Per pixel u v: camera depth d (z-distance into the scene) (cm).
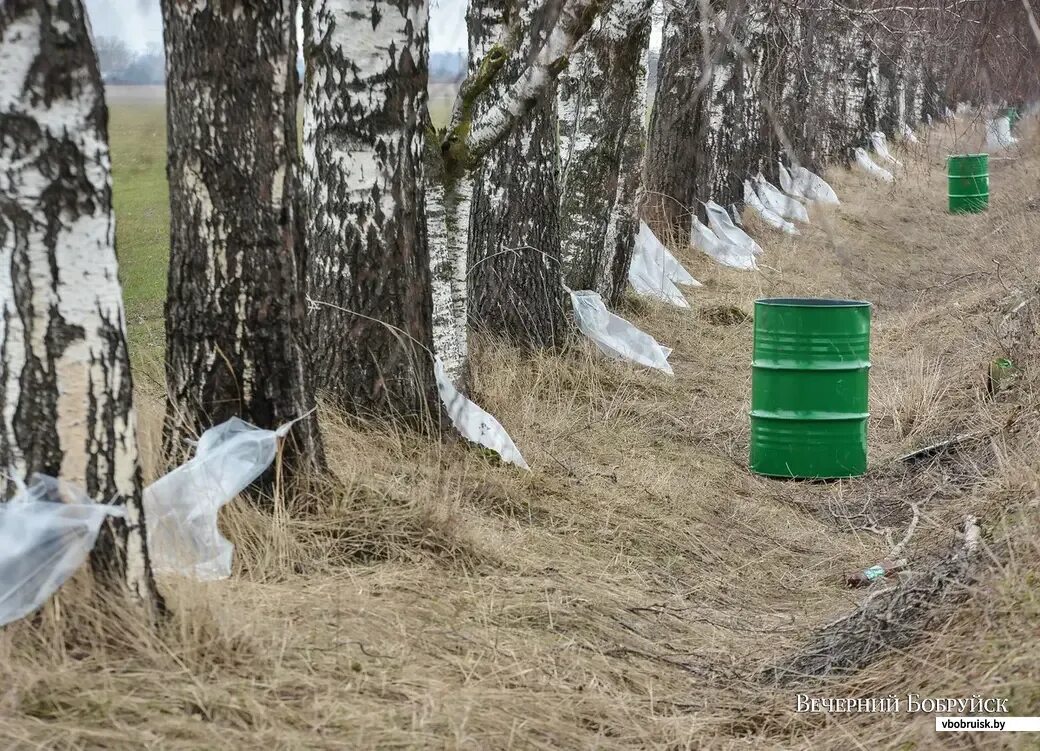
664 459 2097
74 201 904
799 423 2070
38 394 909
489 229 2438
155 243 3394
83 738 791
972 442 2039
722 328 3234
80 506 923
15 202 889
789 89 3784
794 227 4541
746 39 3669
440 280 1906
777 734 1045
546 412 2162
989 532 1271
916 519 1694
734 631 1366
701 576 1566
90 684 867
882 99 7075
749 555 1688
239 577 1194
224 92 1326
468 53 2366
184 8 1312
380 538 1366
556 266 2503
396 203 1733
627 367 2595
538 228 2455
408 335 1691
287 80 1365
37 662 888
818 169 4275
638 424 2305
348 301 1731
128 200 3669
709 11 1427
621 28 2747
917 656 1077
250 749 823
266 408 1367
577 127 2803
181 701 870
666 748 999
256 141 1342
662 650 1264
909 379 2530
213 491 1250
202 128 1329
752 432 2141
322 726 877
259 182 1348
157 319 2705
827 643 1228
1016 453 1681
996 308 2905
